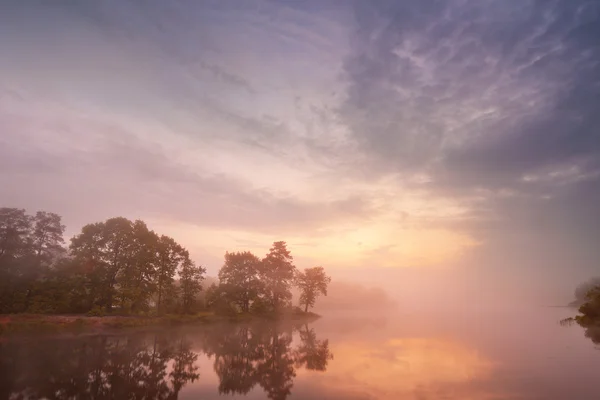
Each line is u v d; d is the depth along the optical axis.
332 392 18.78
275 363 26.91
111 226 56.09
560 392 18.34
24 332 36.38
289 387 19.80
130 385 19.94
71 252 54.09
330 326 62.00
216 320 66.31
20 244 47.09
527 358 27.92
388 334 47.56
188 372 23.55
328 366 25.75
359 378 21.88
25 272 46.97
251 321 72.38
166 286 62.62
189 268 68.94
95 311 48.91
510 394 18.08
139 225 58.66
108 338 39.09
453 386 19.77
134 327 47.81
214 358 28.95
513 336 42.47
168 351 31.84
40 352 29.25
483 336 43.03
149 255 56.25
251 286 80.06
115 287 57.78
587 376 21.73
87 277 52.91
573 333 44.59
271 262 84.19
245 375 22.77
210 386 20.02
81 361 26.14
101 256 55.06
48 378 21.12
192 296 69.50
